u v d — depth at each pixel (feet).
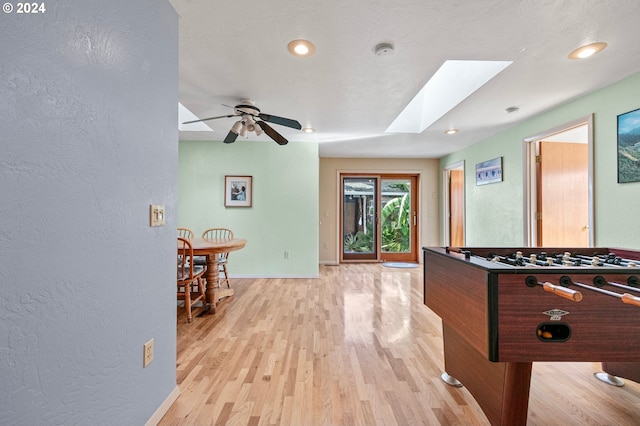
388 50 6.42
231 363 6.88
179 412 5.18
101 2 3.60
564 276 4.12
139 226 4.42
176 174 5.54
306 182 15.90
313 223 15.97
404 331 8.79
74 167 3.23
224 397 5.60
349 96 9.14
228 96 9.18
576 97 9.01
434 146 16.48
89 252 3.46
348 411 5.22
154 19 4.74
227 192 15.84
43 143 2.88
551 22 5.48
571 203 11.62
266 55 6.75
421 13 5.28
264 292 13.07
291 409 5.27
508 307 4.08
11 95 2.59
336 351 7.50
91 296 3.49
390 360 7.05
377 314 10.27
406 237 21.27
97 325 3.59
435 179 20.68
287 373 6.45
